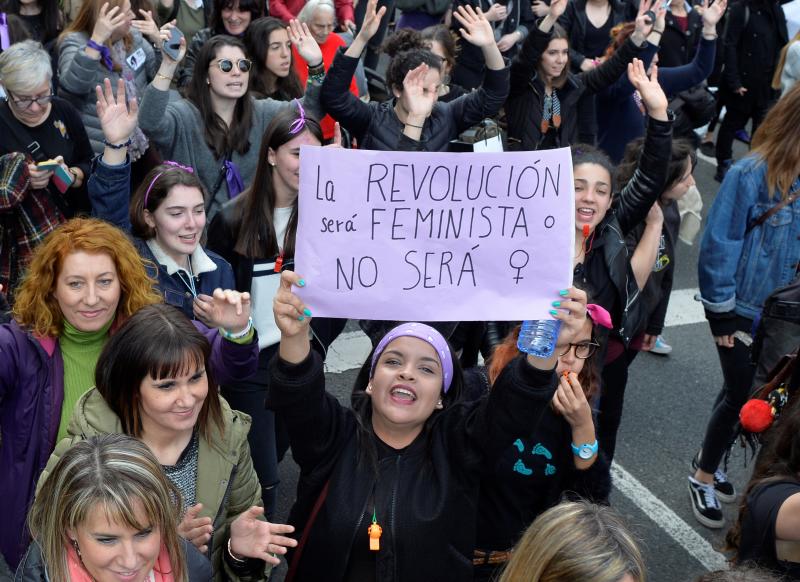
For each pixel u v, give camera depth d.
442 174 2.48
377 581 2.57
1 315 3.80
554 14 6.03
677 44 7.89
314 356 2.58
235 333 3.12
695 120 7.42
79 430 2.73
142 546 2.20
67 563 2.21
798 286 3.78
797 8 9.15
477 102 5.32
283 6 8.41
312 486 2.68
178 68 6.35
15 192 4.36
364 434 2.67
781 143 4.23
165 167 3.79
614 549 2.05
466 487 2.68
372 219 2.50
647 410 5.76
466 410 2.72
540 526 2.13
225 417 2.88
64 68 5.54
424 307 2.55
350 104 5.25
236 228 4.12
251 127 5.30
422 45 6.47
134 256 3.20
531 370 2.52
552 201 2.49
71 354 3.12
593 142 6.70
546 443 2.98
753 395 3.45
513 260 2.52
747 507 2.79
